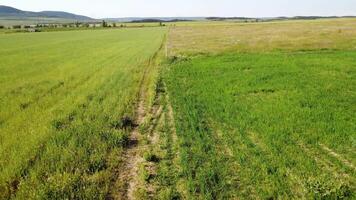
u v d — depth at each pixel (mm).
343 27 87562
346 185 8016
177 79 21812
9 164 8992
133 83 20750
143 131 12180
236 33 79312
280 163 9031
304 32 71562
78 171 8688
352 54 32562
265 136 11062
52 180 8211
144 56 36562
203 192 7777
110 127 12344
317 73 22578
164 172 8930
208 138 11125
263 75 22078
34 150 9930
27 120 13086
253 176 8477
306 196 7656
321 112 13602
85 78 22797
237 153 9758
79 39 74875
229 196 7754
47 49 48531
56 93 18172
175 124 12602
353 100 15453
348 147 10250
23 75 24391
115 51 43625
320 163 9266
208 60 30969
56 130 11875
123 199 7734
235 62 28859
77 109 14680
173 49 44438
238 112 13914
